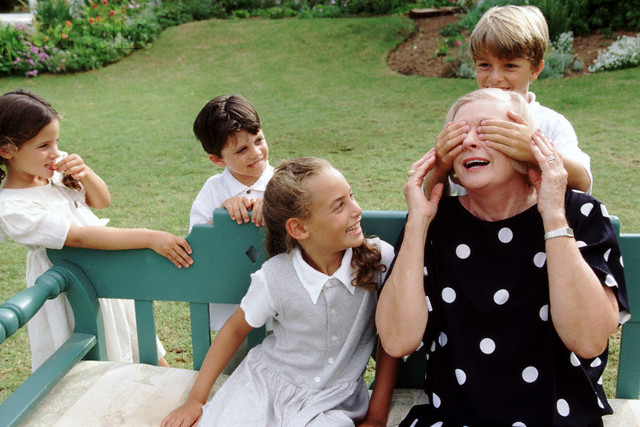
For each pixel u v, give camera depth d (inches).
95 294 84.8
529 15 83.2
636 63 315.9
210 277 82.1
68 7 434.0
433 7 459.5
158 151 245.3
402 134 248.4
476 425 64.5
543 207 58.7
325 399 69.3
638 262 71.5
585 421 62.0
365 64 370.3
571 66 324.8
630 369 76.1
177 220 179.0
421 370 80.0
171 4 495.8
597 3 356.2
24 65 386.0
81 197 92.6
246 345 89.1
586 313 57.0
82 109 314.7
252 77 360.8
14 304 73.5
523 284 62.5
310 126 266.5
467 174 62.1
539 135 60.4
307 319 70.4
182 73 379.9
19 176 84.7
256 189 92.4
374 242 74.1
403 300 62.9
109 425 72.8
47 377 75.9
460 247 65.0
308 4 508.4
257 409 68.4
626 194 177.3
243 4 528.1
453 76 339.3
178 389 79.3
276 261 72.0
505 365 63.1
